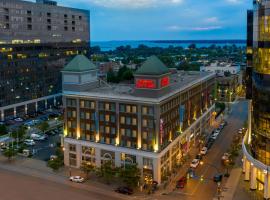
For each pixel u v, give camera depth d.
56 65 192.12
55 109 186.12
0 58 155.50
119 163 98.81
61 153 113.56
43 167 106.00
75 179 94.50
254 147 89.50
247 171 93.50
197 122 130.88
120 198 84.81
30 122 155.00
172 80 128.50
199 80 132.25
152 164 93.56
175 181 95.50
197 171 102.25
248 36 97.81
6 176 98.56
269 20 80.75
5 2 157.25
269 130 82.38
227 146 125.38
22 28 167.38
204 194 87.06
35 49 176.25
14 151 111.25
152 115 92.75
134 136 96.31
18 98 167.50
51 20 186.38
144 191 89.12
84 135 104.75
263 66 83.69
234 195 85.44
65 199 83.81
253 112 90.62
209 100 152.50
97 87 112.50
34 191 88.50
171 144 101.81
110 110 99.12
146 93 93.31
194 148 125.25
